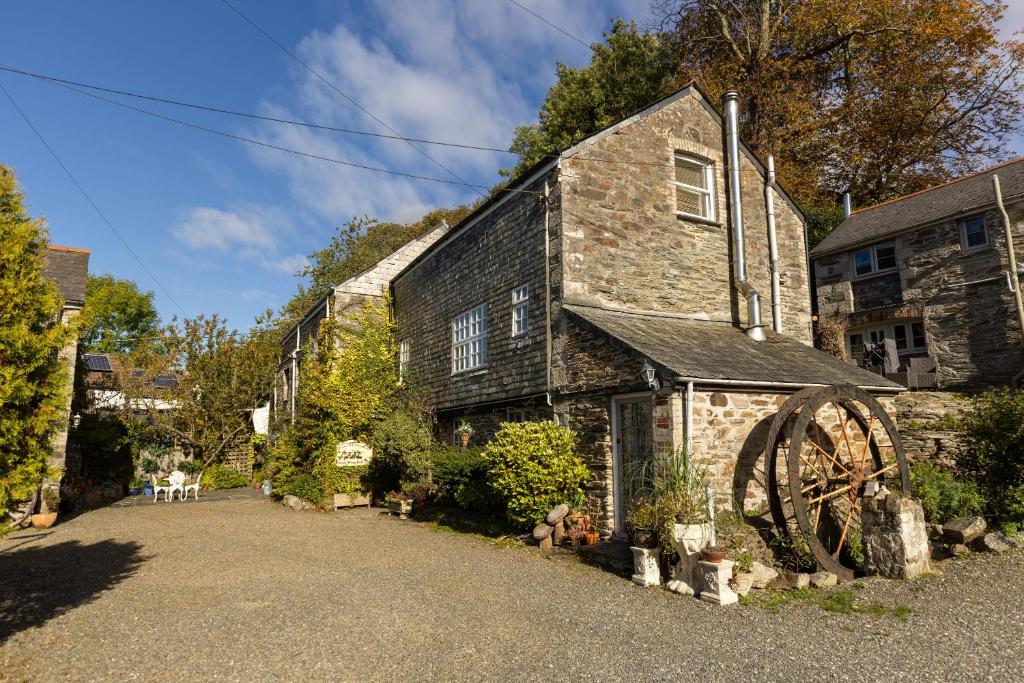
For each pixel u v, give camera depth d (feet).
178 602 21.74
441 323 51.55
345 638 17.88
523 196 40.09
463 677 15.05
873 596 21.34
